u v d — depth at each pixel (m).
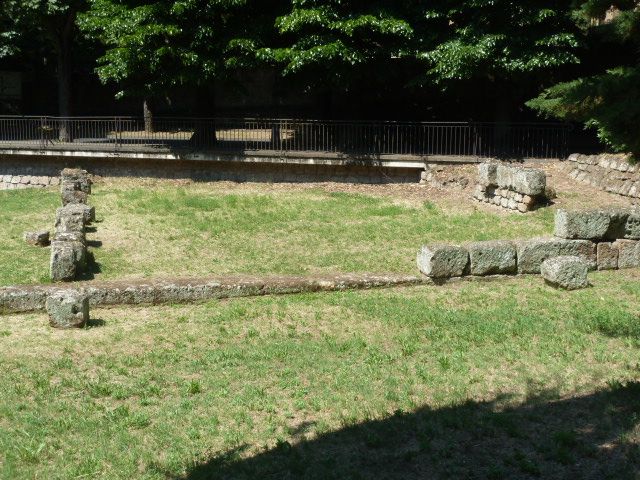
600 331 10.56
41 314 11.77
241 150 24.67
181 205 21.16
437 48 22.73
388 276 13.46
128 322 11.43
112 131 31.05
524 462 6.59
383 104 30.11
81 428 7.67
